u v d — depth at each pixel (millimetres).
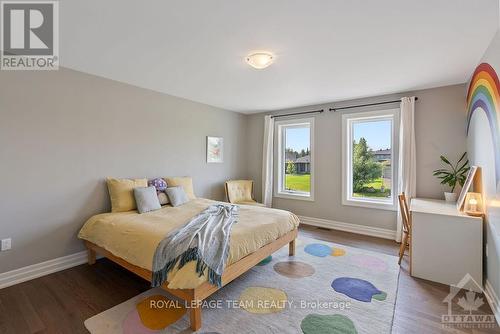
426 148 3527
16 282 2434
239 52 2428
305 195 4777
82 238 2781
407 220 2883
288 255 3137
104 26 1964
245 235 2270
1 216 2363
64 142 2775
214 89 3645
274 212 3109
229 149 5102
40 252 2607
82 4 1680
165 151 3867
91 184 3002
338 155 4324
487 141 2271
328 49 2352
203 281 1752
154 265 1932
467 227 2342
